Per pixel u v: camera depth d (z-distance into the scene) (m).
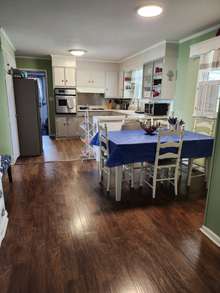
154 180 2.82
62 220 2.34
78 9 2.84
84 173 3.76
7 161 3.11
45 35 4.09
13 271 1.65
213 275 1.63
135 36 4.13
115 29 3.69
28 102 4.58
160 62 4.87
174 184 2.97
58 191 3.04
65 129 6.70
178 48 4.54
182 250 1.89
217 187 1.94
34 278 1.59
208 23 3.38
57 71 6.27
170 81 4.70
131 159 2.62
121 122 3.97
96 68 6.96
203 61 3.74
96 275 1.62
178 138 2.95
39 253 1.84
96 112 6.54
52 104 6.91
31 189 3.10
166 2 2.60
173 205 2.69
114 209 2.58
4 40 3.93
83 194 2.96
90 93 7.42
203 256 1.82
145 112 5.51
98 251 1.87
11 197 2.86
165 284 1.54
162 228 2.21
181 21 3.28
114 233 2.12
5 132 3.83
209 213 2.06
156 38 4.29
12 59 4.98
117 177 2.69
